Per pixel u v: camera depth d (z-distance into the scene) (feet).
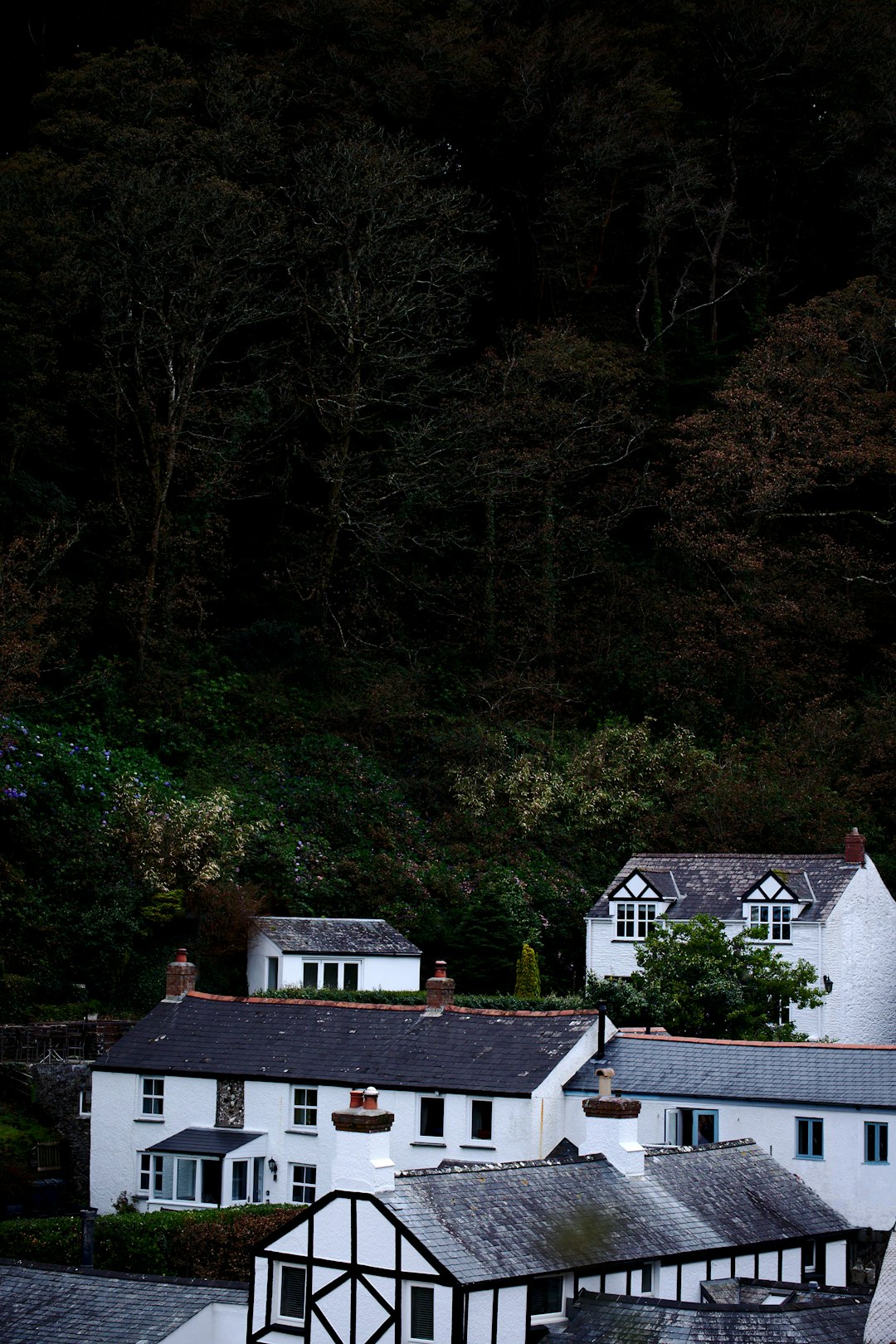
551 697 209.67
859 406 225.97
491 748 194.18
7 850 148.15
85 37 231.09
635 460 240.12
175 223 192.03
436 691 209.97
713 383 240.53
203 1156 116.67
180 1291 83.56
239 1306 81.15
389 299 207.10
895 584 233.14
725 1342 70.85
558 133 238.68
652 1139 112.37
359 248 206.08
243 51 233.96
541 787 188.55
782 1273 92.07
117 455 195.52
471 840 183.21
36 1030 130.31
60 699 175.22
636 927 167.22
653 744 200.75
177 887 154.20
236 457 203.62
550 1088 112.88
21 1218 112.78
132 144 198.08
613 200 250.98
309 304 205.67
